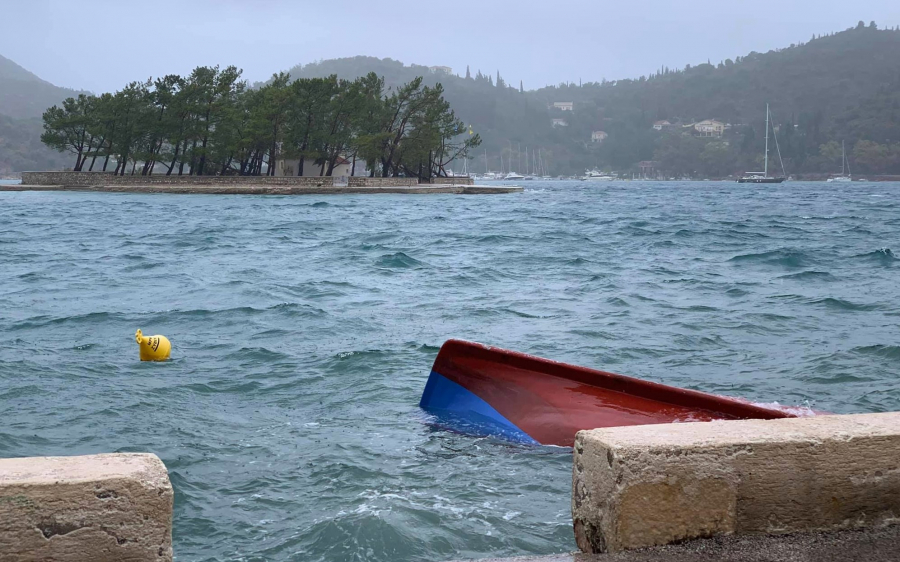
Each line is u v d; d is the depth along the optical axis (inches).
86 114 3710.6
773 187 6766.7
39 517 106.4
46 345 445.7
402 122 3644.2
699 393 242.5
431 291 669.9
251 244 1163.9
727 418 233.3
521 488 227.3
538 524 203.0
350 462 249.6
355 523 201.5
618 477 125.2
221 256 990.4
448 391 300.8
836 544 126.6
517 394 280.7
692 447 126.6
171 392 343.6
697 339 455.2
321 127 3412.9
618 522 125.4
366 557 185.8
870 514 133.3
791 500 130.3
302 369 388.2
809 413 221.1
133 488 110.0
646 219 1775.3
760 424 137.6
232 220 1713.8
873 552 124.2
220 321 524.7
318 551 189.9
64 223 1604.3
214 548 193.9
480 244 1149.1
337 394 339.6
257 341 458.6
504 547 190.9
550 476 235.9
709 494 127.7
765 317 523.5
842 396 336.8
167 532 112.5
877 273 761.0
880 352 413.4
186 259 953.5
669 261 897.5
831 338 453.4
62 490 107.2
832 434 132.0
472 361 296.8
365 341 455.5
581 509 134.3
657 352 422.0
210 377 372.5
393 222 1659.7
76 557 108.3
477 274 790.5
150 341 409.1
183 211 2049.7
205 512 214.1
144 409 315.6
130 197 2876.5
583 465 133.8
